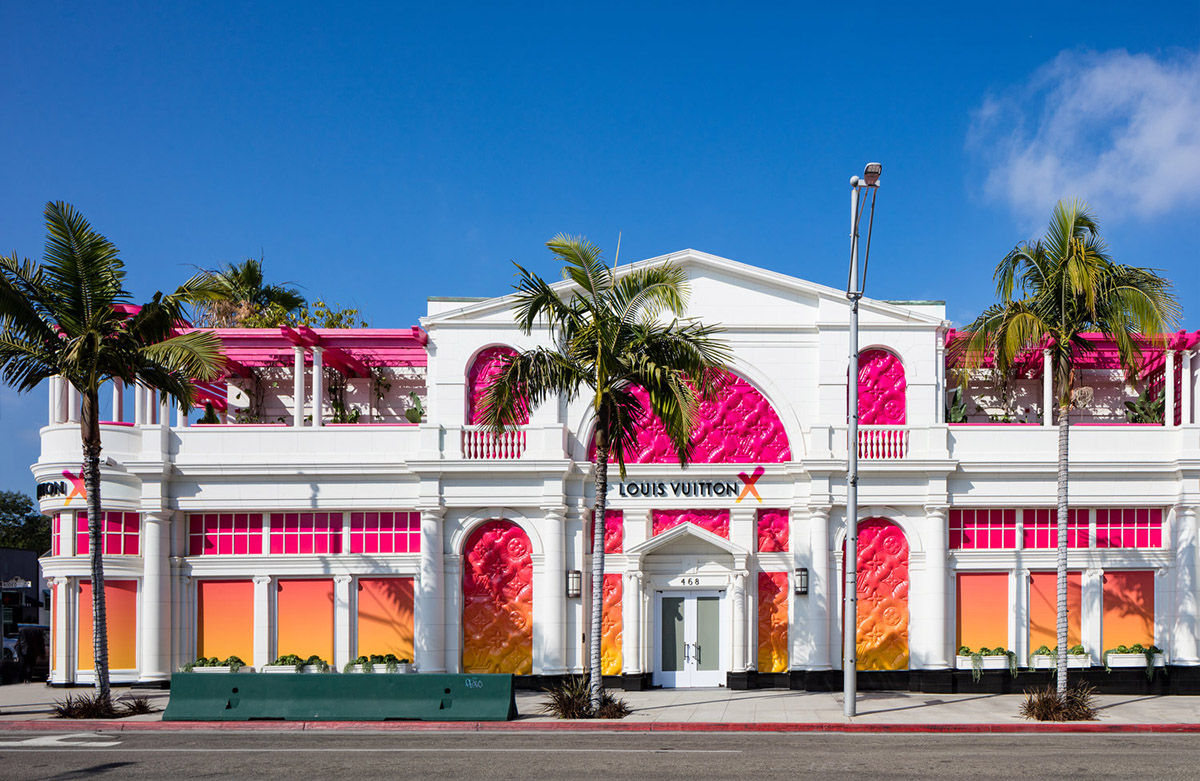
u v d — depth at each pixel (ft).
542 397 69.46
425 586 82.64
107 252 68.13
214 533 85.66
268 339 90.17
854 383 68.90
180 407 74.95
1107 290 67.72
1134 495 83.71
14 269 66.44
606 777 45.52
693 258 86.58
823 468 82.74
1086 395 86.84
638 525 84.69
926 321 85.56
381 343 91.61
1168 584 83.35
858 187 67.82
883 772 46.93
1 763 48.93
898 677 82.23
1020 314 68.80
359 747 54.24
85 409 67.87
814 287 85.92
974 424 92.99
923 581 82.64
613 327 67.31
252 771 46.83
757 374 86.02
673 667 84.12
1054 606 83.97
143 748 53.78
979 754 52.49
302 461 84.69
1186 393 89.15
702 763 49.29
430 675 65.41
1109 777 45.91
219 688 65.46
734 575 82.94
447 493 83.61
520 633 83.35
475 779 44.98
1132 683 81.56
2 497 227.40
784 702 74.33
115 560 82.64
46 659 99.25
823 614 82.28
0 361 66.33
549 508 82.94
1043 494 83.82
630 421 70.08
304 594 84.99
